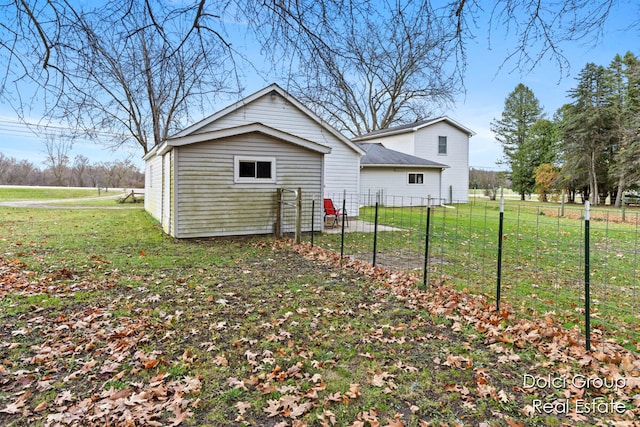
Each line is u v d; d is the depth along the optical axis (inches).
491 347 130.0
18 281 199.2
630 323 151.9
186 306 169.0
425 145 914.7
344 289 197.5
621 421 90.9
